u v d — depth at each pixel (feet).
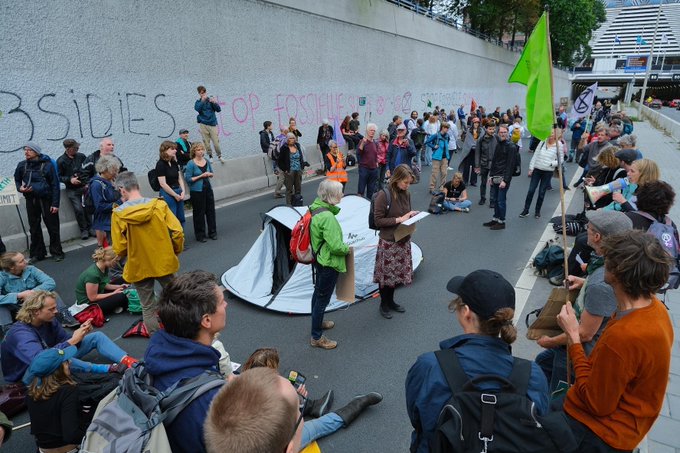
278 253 19.43
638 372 5.98
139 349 14.62
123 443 4.83
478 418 5.11
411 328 15.98
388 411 11.59
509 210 32.30
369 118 60.85
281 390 4.17
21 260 15.47
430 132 49.42
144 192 30.81
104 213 21.36
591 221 8.56
